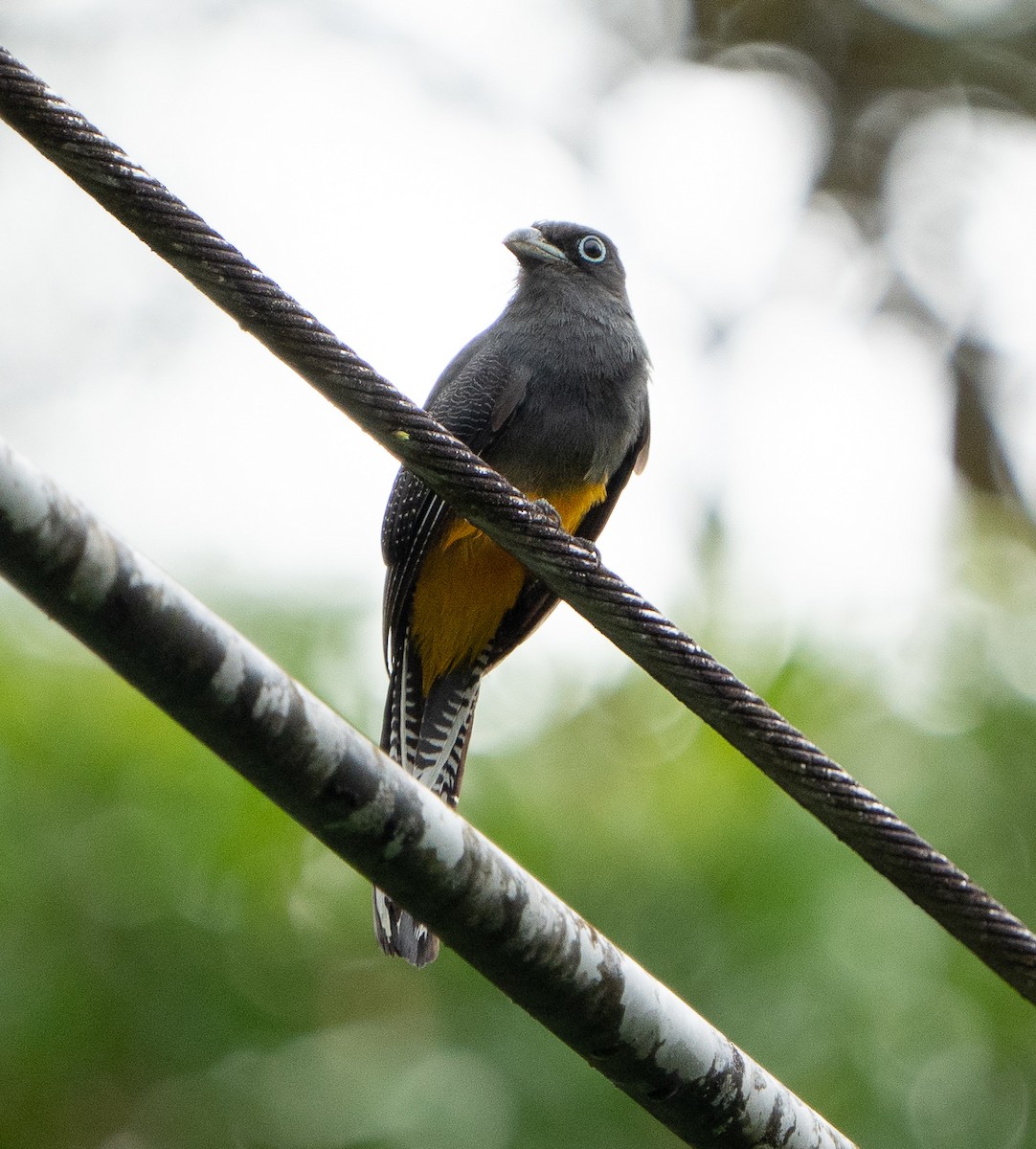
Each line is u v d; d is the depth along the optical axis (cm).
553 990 562
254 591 1444
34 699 1351
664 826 1341
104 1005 1265
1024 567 1647
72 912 1281
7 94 565
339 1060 1294
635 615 636
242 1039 1286
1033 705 1458
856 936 1252
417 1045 1306
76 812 1309
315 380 611
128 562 466
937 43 2377
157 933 1288
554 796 1403
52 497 449
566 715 1473
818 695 1416
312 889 1361
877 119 2408
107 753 1332
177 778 1332
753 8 2388
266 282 595
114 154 577
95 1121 1275
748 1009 1218
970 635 1507
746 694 635
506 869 547
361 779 514
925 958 1248
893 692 1459
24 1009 1244
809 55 2411
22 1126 1258
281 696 496
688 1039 587
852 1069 1195
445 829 532
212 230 588
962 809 1399
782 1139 607
